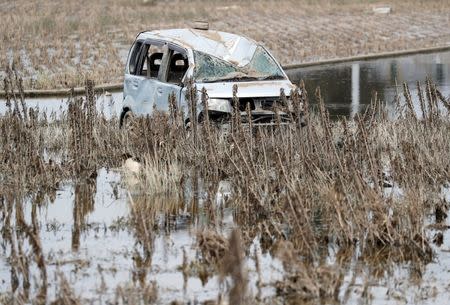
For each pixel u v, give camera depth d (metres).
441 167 32.81
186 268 22.94
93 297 21.00
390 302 20.72
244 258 23.16
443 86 62.72
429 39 95.19
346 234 25.08
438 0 129.75
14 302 20.58
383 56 82.50
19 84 38.81
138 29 98.00
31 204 30.20
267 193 28.50
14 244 25.16
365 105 54.59
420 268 23.11
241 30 99.31
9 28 94.81
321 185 29.20
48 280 22.27
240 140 32.91
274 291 21.34
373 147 34.62
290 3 130.38
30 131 36.41
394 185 31.83
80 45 85.44
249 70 38.88
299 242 24.45
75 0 133.88
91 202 30.45
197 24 41.19
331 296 21.05
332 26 104.81
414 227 24.97
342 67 74.94
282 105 37.03
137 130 36.12
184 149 35.00
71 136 37.44
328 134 32.66
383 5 124.38
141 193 31.62
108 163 36.62
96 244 25.33
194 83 37.75
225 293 21.14
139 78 41.31
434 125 36.94
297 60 78.62
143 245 24.73
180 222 27.67
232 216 28.22
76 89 59.78
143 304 20.50
